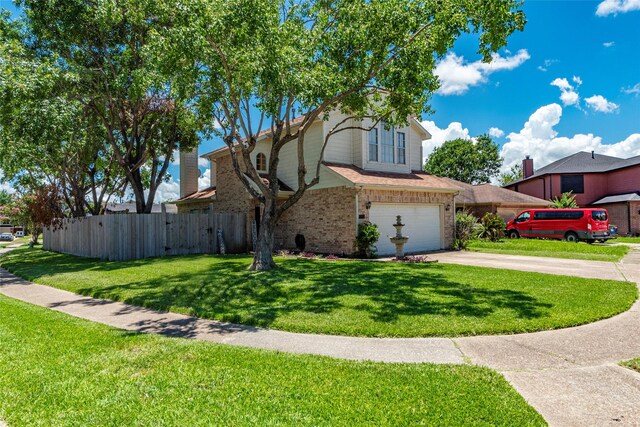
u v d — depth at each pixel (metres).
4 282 10.96
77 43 15.84
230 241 18.02
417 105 11.32
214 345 4.92
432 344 4.93
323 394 3.52
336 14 10.68
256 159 19.09
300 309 6.61
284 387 3.67
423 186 16.67
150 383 3.78
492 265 12.25
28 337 5.31
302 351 4.73
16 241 42.91
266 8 9.03
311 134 16.80
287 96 11.04
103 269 12.41
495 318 5.88
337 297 7.43
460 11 8.94
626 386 3.69
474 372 4.00
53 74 12.80
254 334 5.45
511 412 3.18
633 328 5.52
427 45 9.34
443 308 6.50
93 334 5.43
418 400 3.40
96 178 25.48
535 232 22.20
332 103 11.79
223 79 9.95
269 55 8.75
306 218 17.00
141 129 19.28
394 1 9.12
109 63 15.88
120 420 3.11
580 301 6.92
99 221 16.17
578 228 20.55
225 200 19.73
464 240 18.72
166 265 12.89
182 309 6.83
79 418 3.15
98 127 19.02
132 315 6.67
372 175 16.19
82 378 3.92
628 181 28.84
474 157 45.66
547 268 11.46
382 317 6.02
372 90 11.98
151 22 12.49
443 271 10.61
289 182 18.25
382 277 9.62
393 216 16.25
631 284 8.52
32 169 22.27
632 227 26.78
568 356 4.48
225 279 9.57
